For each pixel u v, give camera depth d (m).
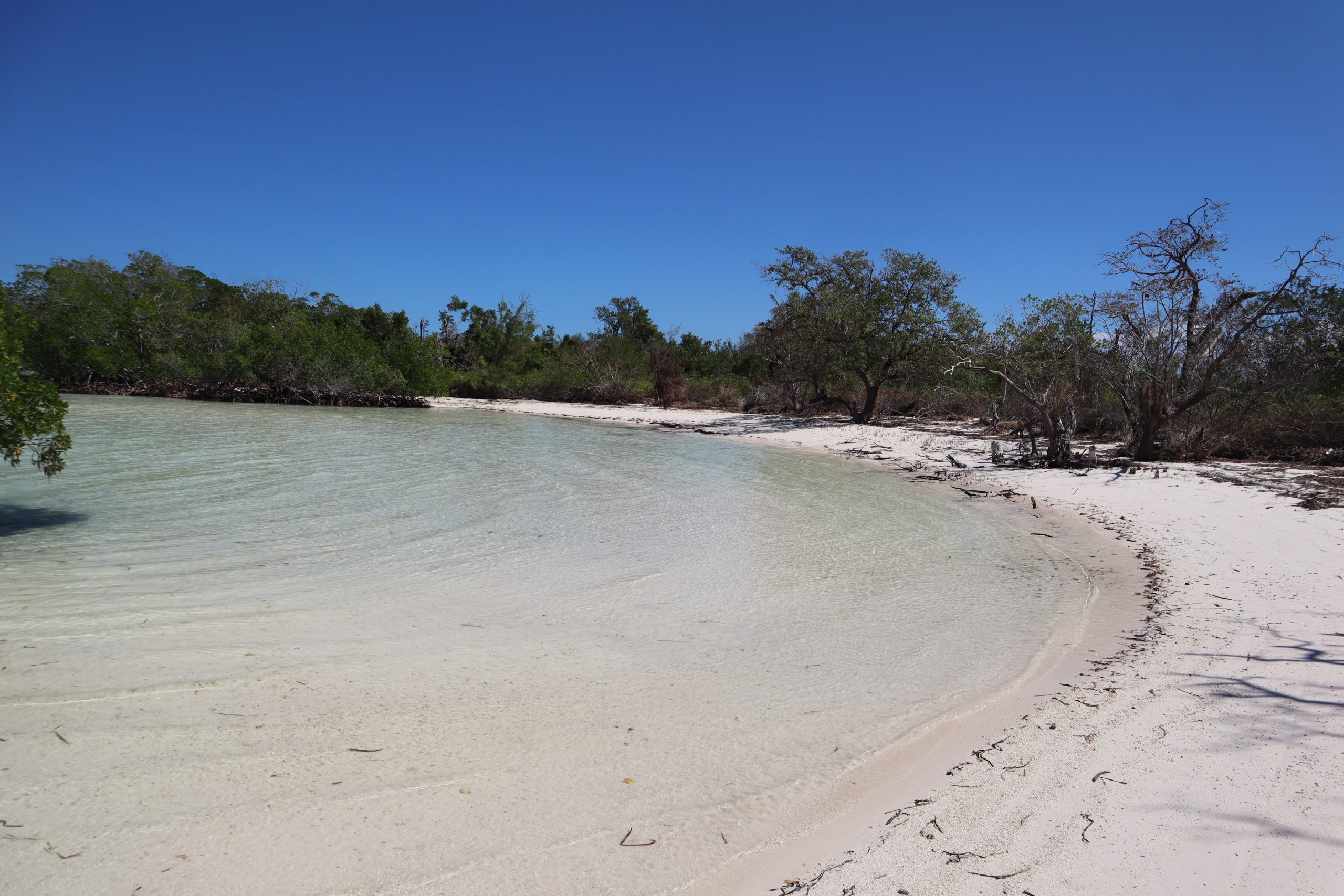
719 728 4.70
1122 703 4.80
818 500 13.45
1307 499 11.27
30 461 15.73
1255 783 3.63
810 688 5.36
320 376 38.97
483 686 5.28
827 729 4.70
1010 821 3.47
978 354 19.55
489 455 19.16
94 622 6.43
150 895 3.05
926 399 29.48
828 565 8.91
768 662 5.87
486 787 3.94
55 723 4.55
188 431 22.34
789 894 3.05
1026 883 2.97
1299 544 9.06
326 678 5.34
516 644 6.15
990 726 4.65
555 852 3.39
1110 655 5.86
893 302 26.61
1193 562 8.67
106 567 8.24
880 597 7.66
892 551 9.65
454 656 5.84
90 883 3.12
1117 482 14.15
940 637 6.46
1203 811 3.41
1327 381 16.72
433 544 9.59
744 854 3.38
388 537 9.95
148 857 3.30
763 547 9.80
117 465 15.54
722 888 3.13
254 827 3.53
